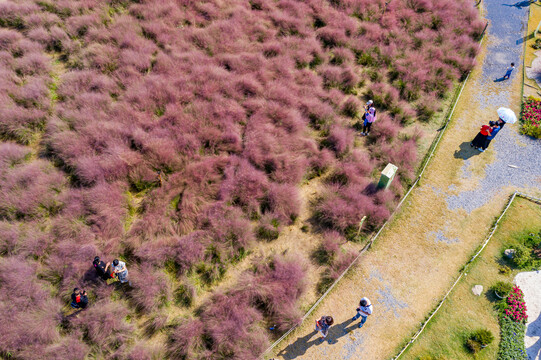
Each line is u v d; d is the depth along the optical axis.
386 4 24.80
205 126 16.23
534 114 17.92
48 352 9.54
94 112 16.20
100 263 10.98
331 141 16.27
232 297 11.08
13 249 11.73
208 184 14.23
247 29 21.89
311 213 14.19
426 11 24.80
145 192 14.26
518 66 21.06
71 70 18.75
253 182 14.09
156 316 10.76
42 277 11.33
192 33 21.00
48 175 13.88
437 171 15.68
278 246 13.06
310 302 11.55
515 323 11.16
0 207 12.67
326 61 20.70
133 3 22.89
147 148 14.91
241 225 12.78
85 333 10.23
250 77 18.61
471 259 12.62
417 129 16.97
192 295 11.32
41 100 16.61
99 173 13.89
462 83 20.06
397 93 18.72
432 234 13.44
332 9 24.14
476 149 16.61
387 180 13.64
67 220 12.50
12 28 20.73
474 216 14.04
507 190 14.96
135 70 18.59
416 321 11.13
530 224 13.75
